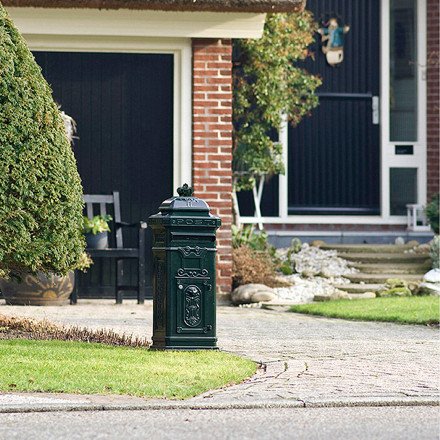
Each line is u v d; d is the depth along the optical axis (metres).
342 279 31.56
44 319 21.89
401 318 23.66
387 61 36.44
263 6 27.59
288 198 36.06
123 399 13.82
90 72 29.22
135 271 29.53
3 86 18.53
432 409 13.62
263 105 32.25
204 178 28.72
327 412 13.37
